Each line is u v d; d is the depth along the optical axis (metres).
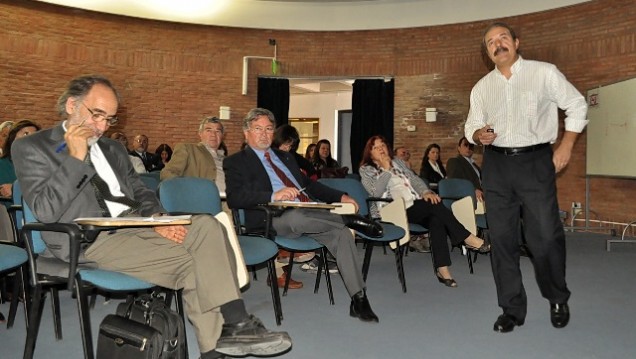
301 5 9.59
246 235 3.33
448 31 9.27
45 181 2.26
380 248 6.34
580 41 8.02
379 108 9.66
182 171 4.71
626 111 6.80
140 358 1.91
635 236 7.22
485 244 4.35
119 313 2.12
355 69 9.72
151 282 2.28
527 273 4.79
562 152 2.94
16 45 7.96
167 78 9.20
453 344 2.81
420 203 4.41
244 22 9.45
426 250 5.95
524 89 2.98
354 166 9.73
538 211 2.99
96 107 2.32
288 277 3.89
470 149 7.27
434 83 9.36
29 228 2.21
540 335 2.98
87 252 2.30
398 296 3.89
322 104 12.66
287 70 9.77
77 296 2.14
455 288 4.17
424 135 9.43
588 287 4.24
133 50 8.96
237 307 2.20
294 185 3.77
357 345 2.78
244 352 2.17
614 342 2.87
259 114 3.74
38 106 8.16
